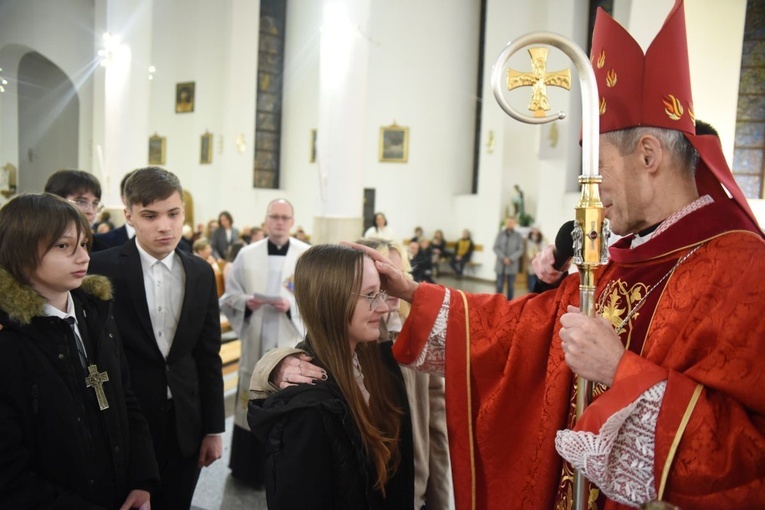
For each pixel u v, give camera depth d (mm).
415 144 15148
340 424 1177
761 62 7344
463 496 1417
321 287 1271
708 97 7098
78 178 2621
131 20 10477
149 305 2059
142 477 1631
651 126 1151
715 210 1138
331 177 6348
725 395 981
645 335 1185
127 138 10250
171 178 2035
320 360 1270
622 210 1213
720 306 1024
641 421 1002
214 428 2160
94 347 1524
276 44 15242
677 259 1171
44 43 12984
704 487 946
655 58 1139
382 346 1516
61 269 1383
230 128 14648
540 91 1058
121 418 1550
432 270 14242
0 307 1329
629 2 8922
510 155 13672
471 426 1431
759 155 7426
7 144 12352
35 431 1349
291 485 1115
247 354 3340
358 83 6324
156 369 2016
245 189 14859
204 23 15086
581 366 1051
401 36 14984
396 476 1368
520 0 13031
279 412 1145
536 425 1358
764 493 917
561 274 1521
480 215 14234
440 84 15148
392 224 15203
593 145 1057
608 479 1010
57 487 1322
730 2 6984
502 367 1430
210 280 2197
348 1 6234
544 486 1282
